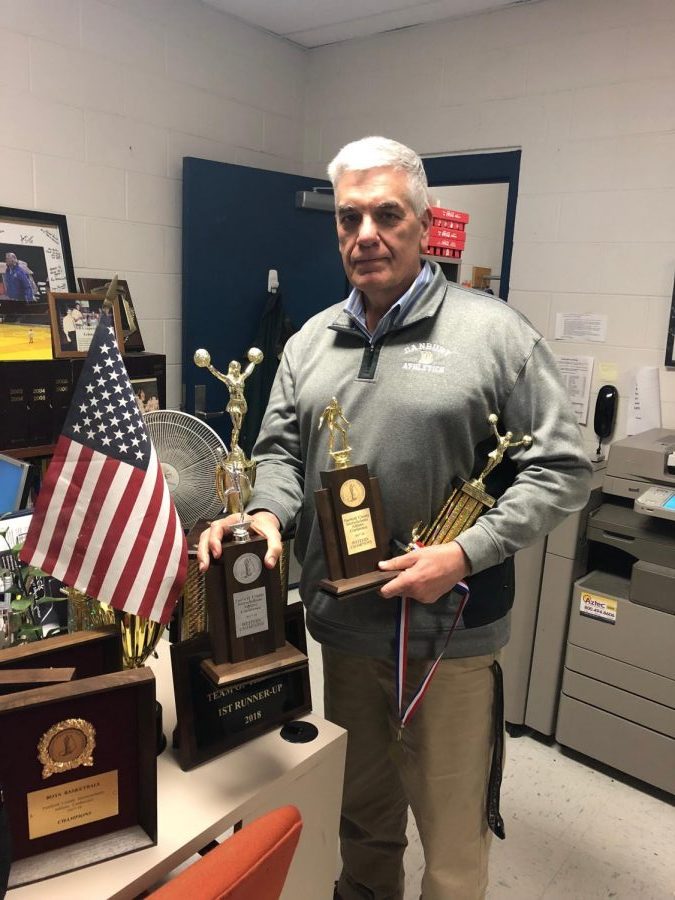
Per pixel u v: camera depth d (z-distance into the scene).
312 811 1.19
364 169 1.26
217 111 3.06
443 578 1.17
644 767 2.15
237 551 1.04
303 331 1.55
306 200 3.20
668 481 2.14
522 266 2.84
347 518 1.17
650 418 2.57
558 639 2.30
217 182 2.95
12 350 2.30
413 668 1.35
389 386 1.30
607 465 2.29
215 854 0.72
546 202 2.75
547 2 2.65
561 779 2.23
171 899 0.66
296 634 1.24
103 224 2.71
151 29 2.74
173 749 1.15
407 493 1.29
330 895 1.29
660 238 2.49
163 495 1.10
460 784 1.38
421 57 3.04
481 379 1.27
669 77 2.41
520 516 1.23
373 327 1.39
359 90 3.28
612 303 2.63
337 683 1.51
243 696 1.17
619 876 1.86
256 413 3.19
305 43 3.34
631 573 2.21
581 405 2.74
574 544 2.23
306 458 1.44
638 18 2.45
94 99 2.61
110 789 0.93
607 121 2.56
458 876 1.41
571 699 2.29
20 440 2.17
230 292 3.08
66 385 2.25
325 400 1.38
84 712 0.89
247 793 1.06
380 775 1.55
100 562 1.07
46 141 2.49
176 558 1.10
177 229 3.00
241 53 3.11
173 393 3.12
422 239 1.36
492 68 2.83
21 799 0.88
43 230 2.48
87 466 1.07
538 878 1.84
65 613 1.42
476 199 3.80
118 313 2.51
